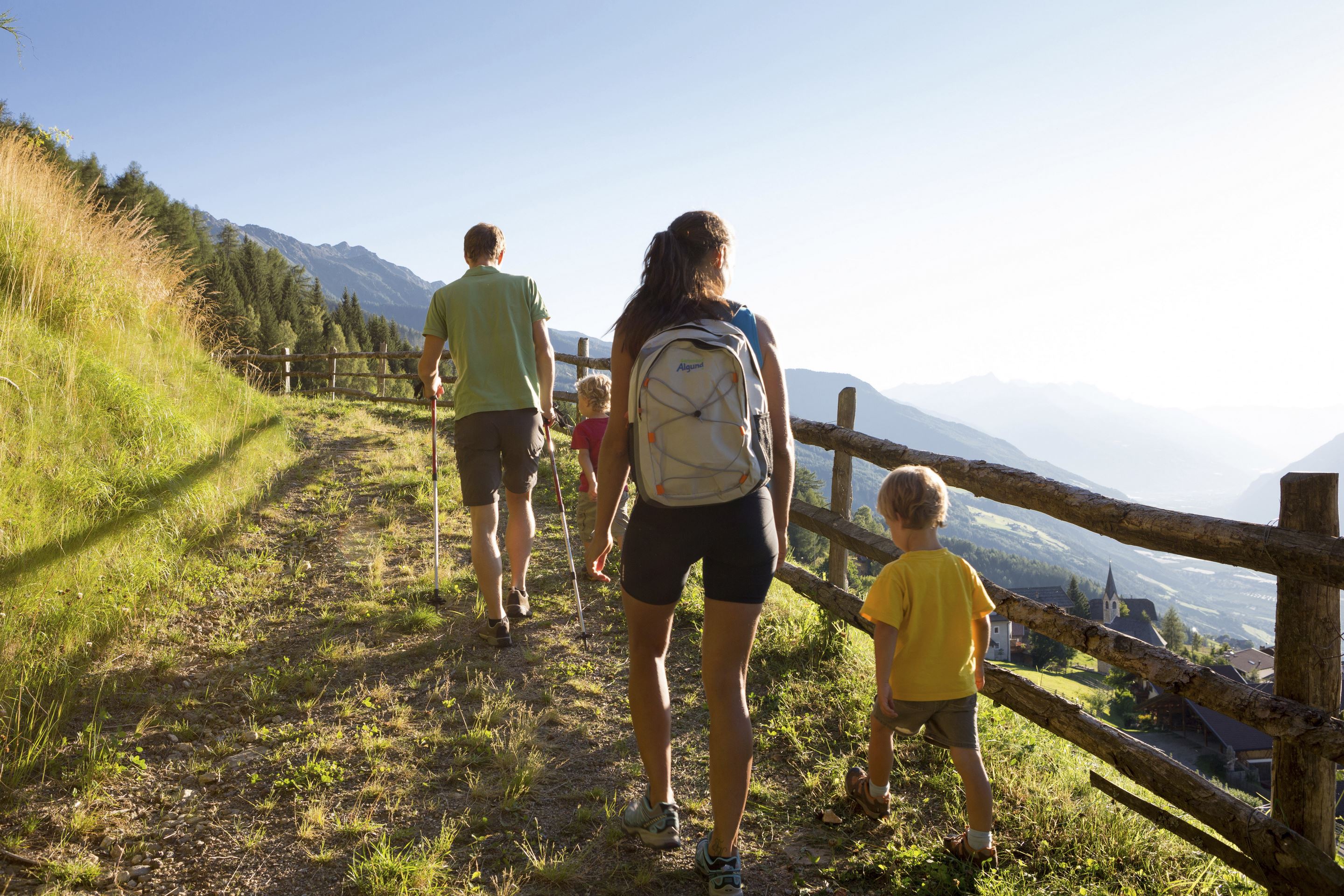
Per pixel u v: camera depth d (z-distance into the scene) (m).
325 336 104.50
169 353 8.61
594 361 9.59
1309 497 2.19
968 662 2.68
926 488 2.74
